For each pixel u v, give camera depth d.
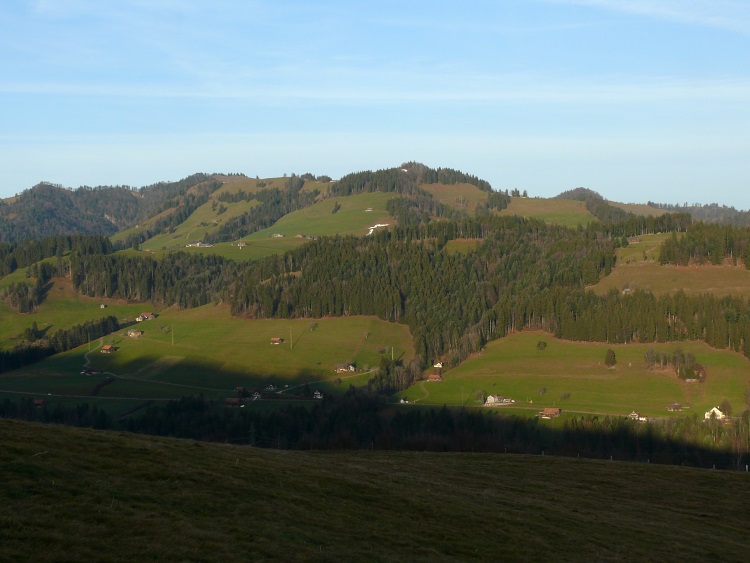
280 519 25.80
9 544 19.36
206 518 24.34
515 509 33.78
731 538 34.28
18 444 28.20
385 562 23.42
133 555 20.19
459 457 51.56
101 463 28.00
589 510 36.53
